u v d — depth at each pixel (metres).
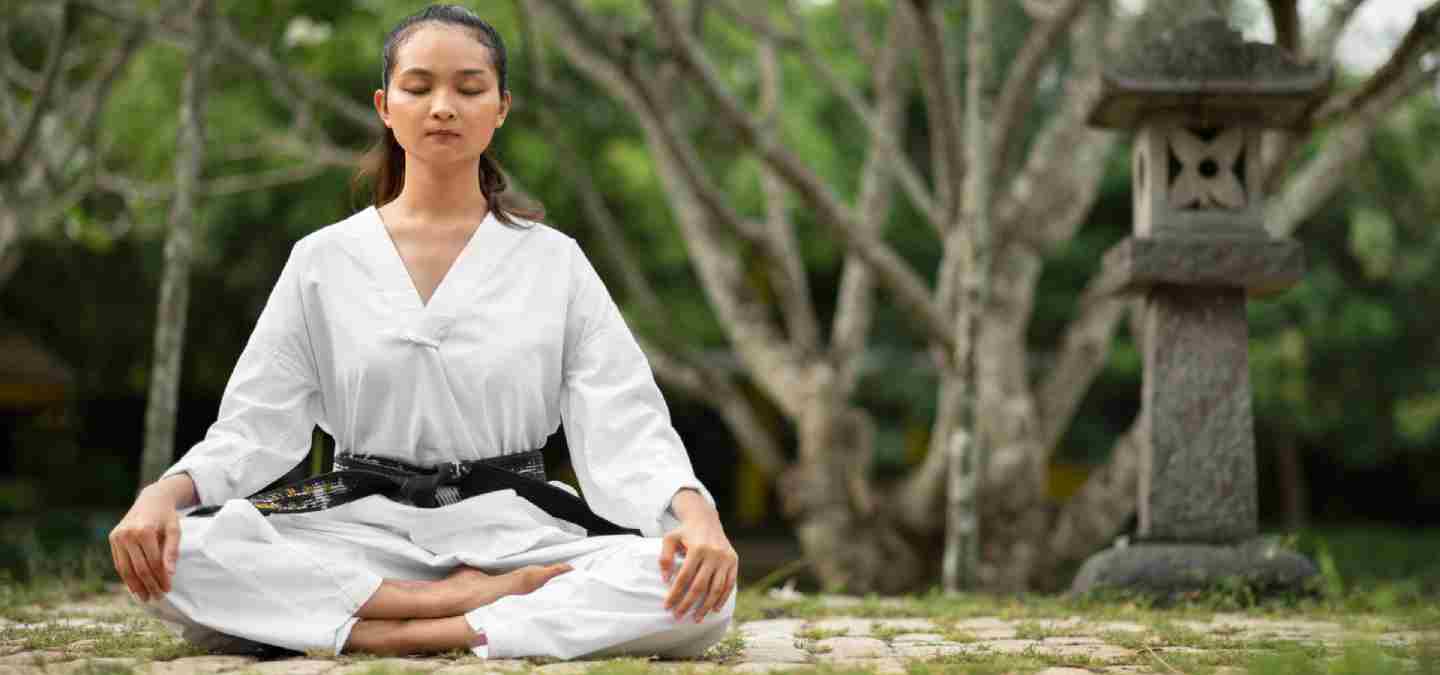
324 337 3.12
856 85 13.90
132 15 7.65
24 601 4.69
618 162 12.95
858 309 10.67
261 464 3.02
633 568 2.88
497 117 3.13
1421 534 19.30
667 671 2.67
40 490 19.00
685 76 7.75
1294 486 20.45
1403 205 14.36
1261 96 5.05
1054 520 9.78
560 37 8.95
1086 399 19.38
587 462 3.07
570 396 3.15
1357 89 6.59
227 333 16.91
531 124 9.98
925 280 17.33
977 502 6.80
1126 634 3.72
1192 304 5.21
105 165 10.50
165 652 2.93
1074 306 17.11
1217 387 5.18
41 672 2.62
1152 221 5.18
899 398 17.92
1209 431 5.17
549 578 2.93
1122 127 5.43
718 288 10.66
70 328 17.72
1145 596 4.93
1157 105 5.16
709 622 2.89
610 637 2.86
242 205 13.27
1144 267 5.09
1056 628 3.94
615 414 3.07
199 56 6.33
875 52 10.38
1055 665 3.04
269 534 2.90
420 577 3.01
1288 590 4.92
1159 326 5.21
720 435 21.80
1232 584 4.88
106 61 9.23
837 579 9.71
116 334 17.91
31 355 16.22
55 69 7.45
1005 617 4.41
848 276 10.76
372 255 3.12
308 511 3.01
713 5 9.03
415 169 3.15
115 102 10.36
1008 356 9.29
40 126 8.04
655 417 3.08
